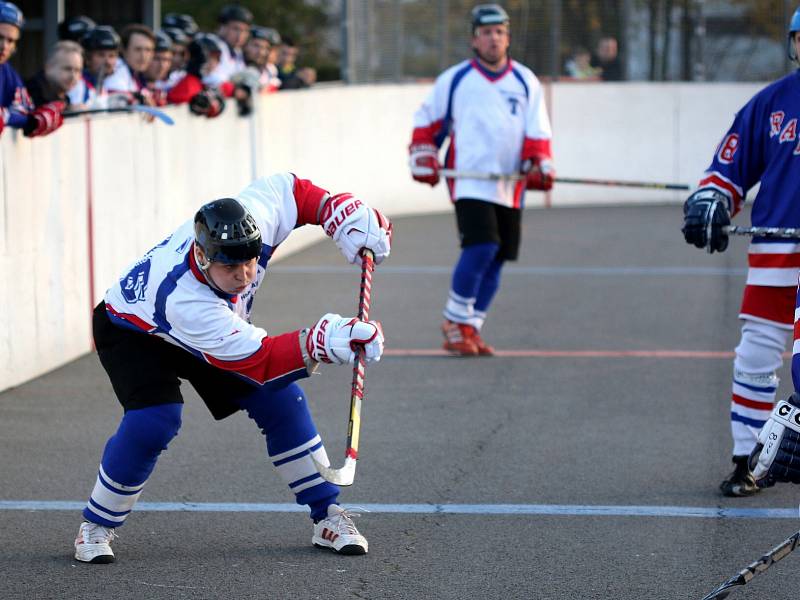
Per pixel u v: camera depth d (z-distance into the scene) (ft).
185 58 97.60
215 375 40.75
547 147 76.43
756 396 48.67
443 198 153.28
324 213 41.04
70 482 50.29
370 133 140.26
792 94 47.50
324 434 57.82
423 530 44.73
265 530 44.70
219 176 96.84
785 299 48.14
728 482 48.91
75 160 71.87
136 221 80.94
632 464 53.16
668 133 161.27
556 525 45.32
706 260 112.88
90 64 79.36
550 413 61.87
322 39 174.40
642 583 39.75
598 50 159.53
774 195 47.85
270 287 97.50
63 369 70.59
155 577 40.11
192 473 51.52
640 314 88.33
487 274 76.64
